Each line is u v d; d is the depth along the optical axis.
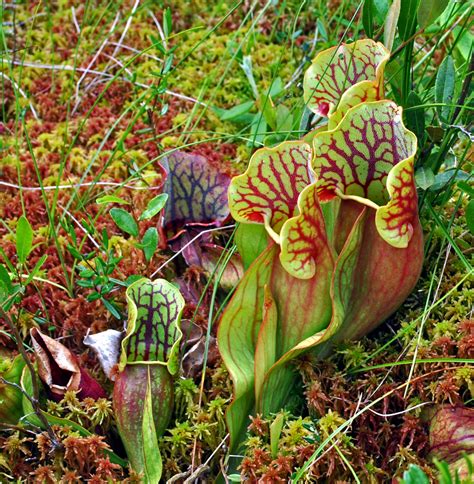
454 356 0.67
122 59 0.92
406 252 0.64
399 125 0.63
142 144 0.85
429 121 0.73
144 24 0.95
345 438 0.64
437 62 0.82
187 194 0.73
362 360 0.67
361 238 0.65
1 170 0.83
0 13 0.85
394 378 0.68
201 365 0.69
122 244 0.76
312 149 0.63
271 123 0.80
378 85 0.66
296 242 0.62
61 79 0.91
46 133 0.86
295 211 0.65
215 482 0.65
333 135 0.63
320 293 0.64
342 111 0.66
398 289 0.66
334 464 0.64
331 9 0.94
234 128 0.87
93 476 0.64
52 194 0.81
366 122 0.63
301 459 0.64
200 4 0.97
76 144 0.86
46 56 0.93
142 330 0.66
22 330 0.72
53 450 0.64
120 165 0.82
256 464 0.64
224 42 0.93
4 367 0.68
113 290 0.73
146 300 0.65
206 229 0.73
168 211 0.73
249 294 0.64
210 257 0.72
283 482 0.63
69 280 0.74
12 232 0.76
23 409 0.66
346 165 0.65
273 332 0.64
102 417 0.66
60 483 0.64
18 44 0.94
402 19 0.68
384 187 0.66
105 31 0.95
